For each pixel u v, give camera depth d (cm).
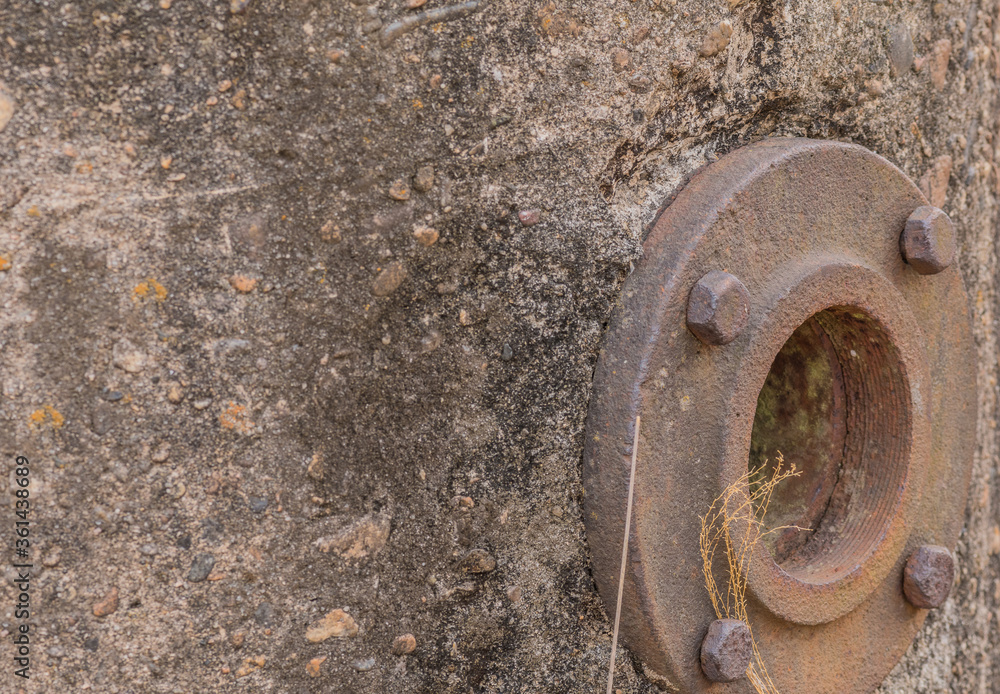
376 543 54
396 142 53
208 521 52
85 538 51
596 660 56
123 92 51
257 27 51
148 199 51
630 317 55
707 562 56
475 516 55
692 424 55
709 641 56
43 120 50
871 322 58
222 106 51
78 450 51
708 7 55
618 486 55
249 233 52
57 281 51
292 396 53
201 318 52
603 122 55
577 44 54
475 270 54
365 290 53
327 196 52
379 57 52
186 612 52
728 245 55
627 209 56
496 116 54
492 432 55
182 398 52
